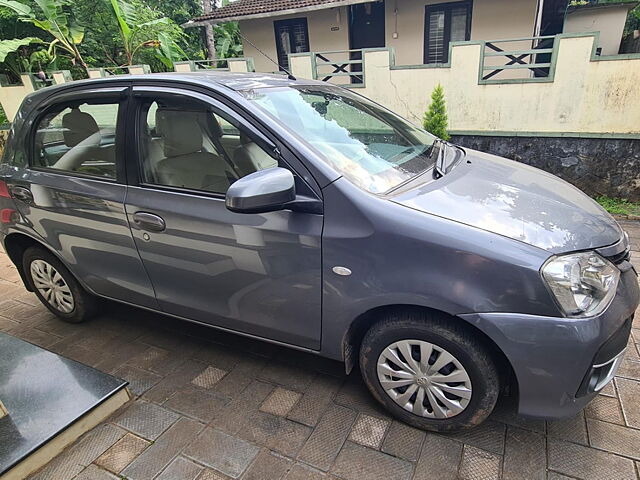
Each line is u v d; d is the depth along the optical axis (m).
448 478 1.76
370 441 1.95
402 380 1.93
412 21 9.71
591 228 1.80
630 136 5.45
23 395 2.14
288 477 1.80
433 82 6.32
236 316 2.22
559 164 5.98
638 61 5.16
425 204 1.78
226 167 2.07
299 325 2.05
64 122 2.48
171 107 2.15
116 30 11.91
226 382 2.38
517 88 5.86
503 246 1.60
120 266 2.48
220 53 15.67
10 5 9.13
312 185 1.83
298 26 10.70
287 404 2.20
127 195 2.26
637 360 2.38
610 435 1.92
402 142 2.46
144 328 2.96
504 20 8.99
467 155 2.65
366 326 2.04
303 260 1.88
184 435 2.03
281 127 1.94
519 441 1.91
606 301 1.63
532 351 1.61
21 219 2.74
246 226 1.95
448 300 1.65
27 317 3.18
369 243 1.74
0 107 11.24
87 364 2.59
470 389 1.80
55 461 1.92
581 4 12.00
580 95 5.57
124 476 1.84
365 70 6.72
